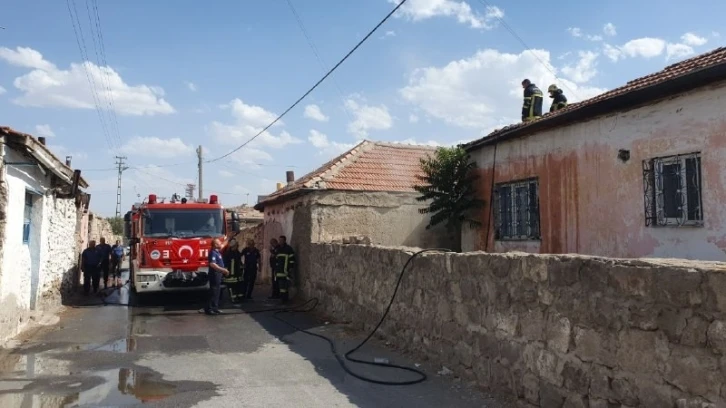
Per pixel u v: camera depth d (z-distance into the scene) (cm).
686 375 355
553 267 486
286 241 1588
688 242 647
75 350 809
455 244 1536
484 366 587
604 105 749
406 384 607
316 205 1388
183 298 1511
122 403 546
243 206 3750
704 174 627
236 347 835
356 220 1429
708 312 342
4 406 535
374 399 554
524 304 526
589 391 438
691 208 653
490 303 580
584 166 811
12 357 755
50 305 1202
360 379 631
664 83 646
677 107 662
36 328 988
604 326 425
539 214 908
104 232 3141
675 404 362
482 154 1084
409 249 819
